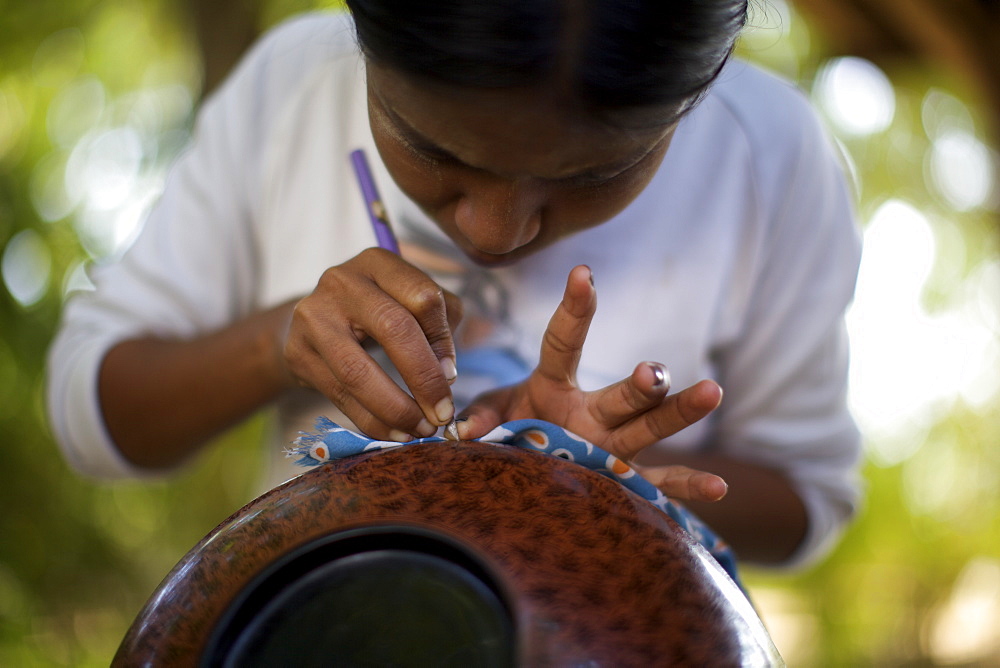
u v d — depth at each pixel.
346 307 0.63
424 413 0.61
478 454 0.51
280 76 1.05
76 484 2.87
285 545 0.49
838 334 1.08
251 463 3.18
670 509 0.60
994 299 4.05
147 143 2.93
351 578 0.47
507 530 0.47
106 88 3.02
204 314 1.06
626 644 0.43
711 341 1.04
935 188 3.86
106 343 1.03
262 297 1.10
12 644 2.71
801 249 1.03
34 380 2.77
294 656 0.46
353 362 0.62
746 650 0.43
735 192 0.99
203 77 2.29
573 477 0.49
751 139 0.99
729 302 1.03
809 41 3.22
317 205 1.01
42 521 2.81
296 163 1.02
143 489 3.04
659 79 0.47
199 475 3.11
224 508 3.16
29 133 2.91
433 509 0.48
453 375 0.63
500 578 0.45
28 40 2.90
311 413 0.99
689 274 0.98
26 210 2.79
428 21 0.46
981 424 4.16
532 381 0.65
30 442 2.79
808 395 1.08
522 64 0.46
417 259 0.96
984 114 2.78
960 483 4.20
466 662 0.44
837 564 3.86
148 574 3.04
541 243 0.64
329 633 0.46
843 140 3.70
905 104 3.60
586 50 0.46
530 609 0.43
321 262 1.01
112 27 3.02
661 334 0.99
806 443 1.08
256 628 0.47
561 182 0.54
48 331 2.76
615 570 0.45
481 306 0.96
